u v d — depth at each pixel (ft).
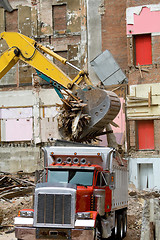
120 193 54.29
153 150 107.04
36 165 117.39
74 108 58.65
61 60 63.26
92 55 119.44
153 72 107.45
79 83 61.77
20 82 122.72
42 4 125.18
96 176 44.27
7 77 123.75
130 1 111.96
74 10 122.52
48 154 48.03
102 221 43.45
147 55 111.65
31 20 125.39
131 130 108.27
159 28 109.29
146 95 107.34
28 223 40.14
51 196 40.29
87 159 46.93
